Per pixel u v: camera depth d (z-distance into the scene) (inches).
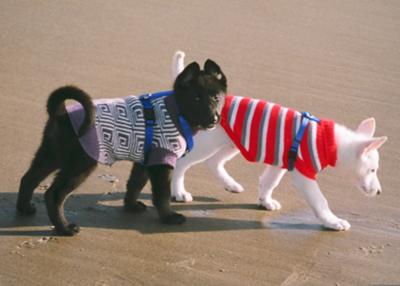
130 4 167.2
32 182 100.3
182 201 109.3
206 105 100.6
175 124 100.6
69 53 145.8
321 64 147.9
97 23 157.8
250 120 104.5
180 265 95.3
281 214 108.0
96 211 105.1
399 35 160.4
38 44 147.9
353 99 136.9
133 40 152.2
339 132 106.1
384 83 142.7
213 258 97.0
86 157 97.8
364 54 152.4
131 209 105.6
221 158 111.3
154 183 101.7
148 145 100.1
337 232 104.0
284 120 104.3
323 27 161.8
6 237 97.8
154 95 102.3
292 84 140.6
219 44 152.6
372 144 104.3
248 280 93.5
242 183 114.3
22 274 91.8
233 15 164.7
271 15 165.8
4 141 116.8
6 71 137.8
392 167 118.0
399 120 131.3
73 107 98.5
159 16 162.6
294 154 103.7
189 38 154.2
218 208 108.3
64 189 98.3
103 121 98.0
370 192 107.2
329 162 105.5
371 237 103.2
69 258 95.0
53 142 98.0
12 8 161.0
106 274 92.8
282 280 94.0
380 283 94.6
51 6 163.6
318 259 98.3
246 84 139.4
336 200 110.8
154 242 99.4
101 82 136.8
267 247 100.0
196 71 101.3
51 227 100.6
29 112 125.5
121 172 113.6
